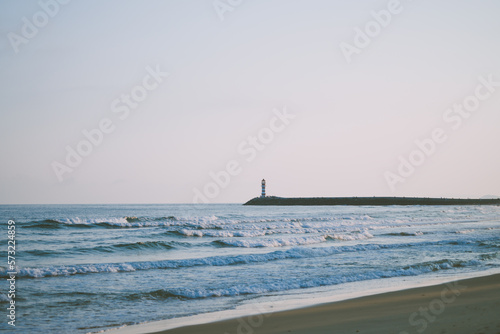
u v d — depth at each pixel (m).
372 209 113.75
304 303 12.38
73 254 24.14
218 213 84.31
